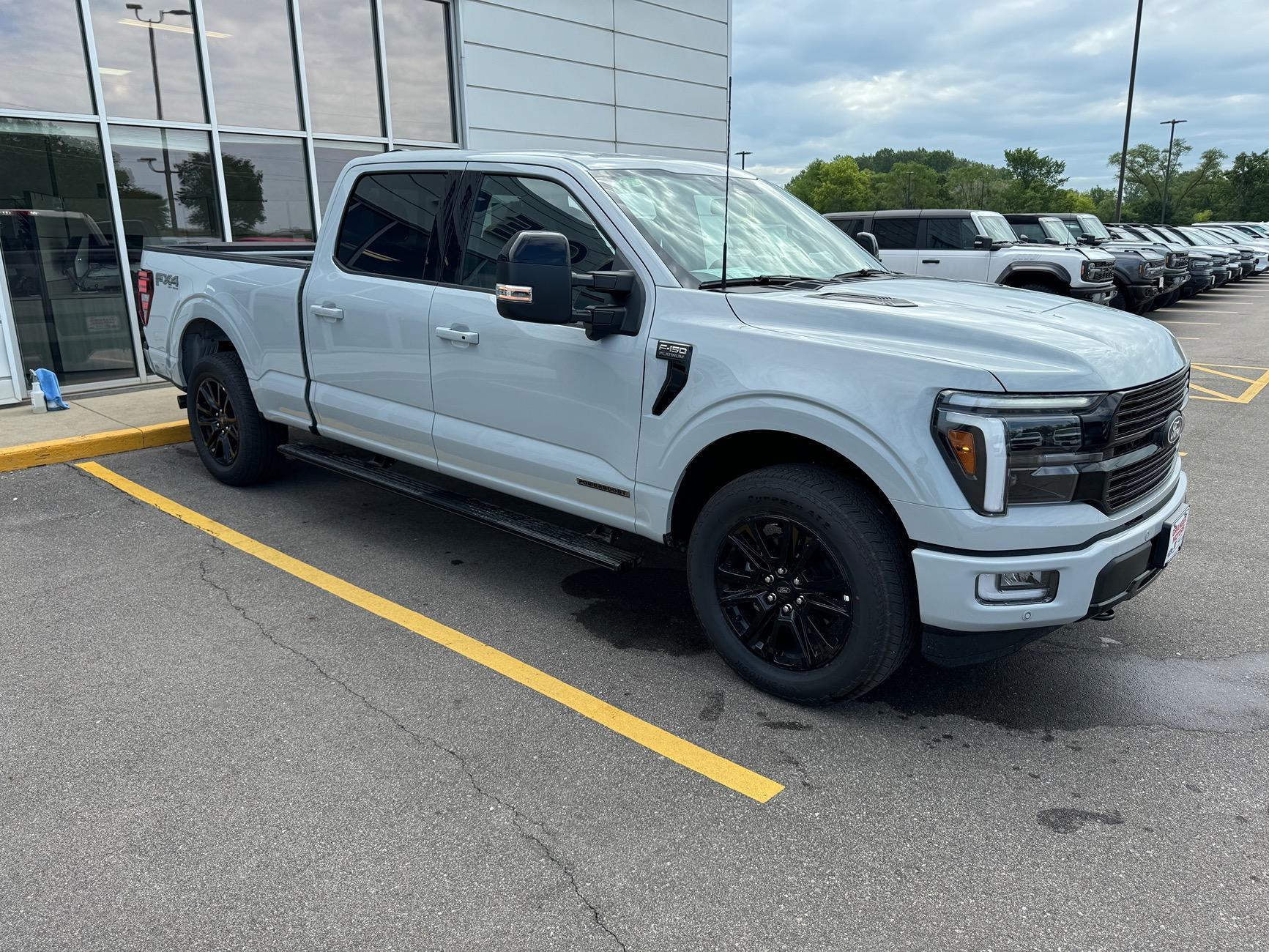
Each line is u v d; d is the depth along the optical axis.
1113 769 2.93
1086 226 17.75
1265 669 3.59
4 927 2.19
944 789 2.82
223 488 5.73
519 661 3.60
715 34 12.66
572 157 3.87
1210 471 6.51
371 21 9.29
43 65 7.37
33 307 7.64
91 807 2.65
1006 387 2.69
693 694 3.37
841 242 4.41
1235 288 26.12
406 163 4.39
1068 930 2.24
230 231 8.65
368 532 4.99
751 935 2.22
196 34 8.12
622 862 2.47
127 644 3.67
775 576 3.20
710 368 3.18
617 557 3.57
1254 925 2.25
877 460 2.83
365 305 4.40
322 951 2.14
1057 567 2.77
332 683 3.39
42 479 5.85
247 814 2.63
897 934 2.22
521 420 3.85
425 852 2.49
